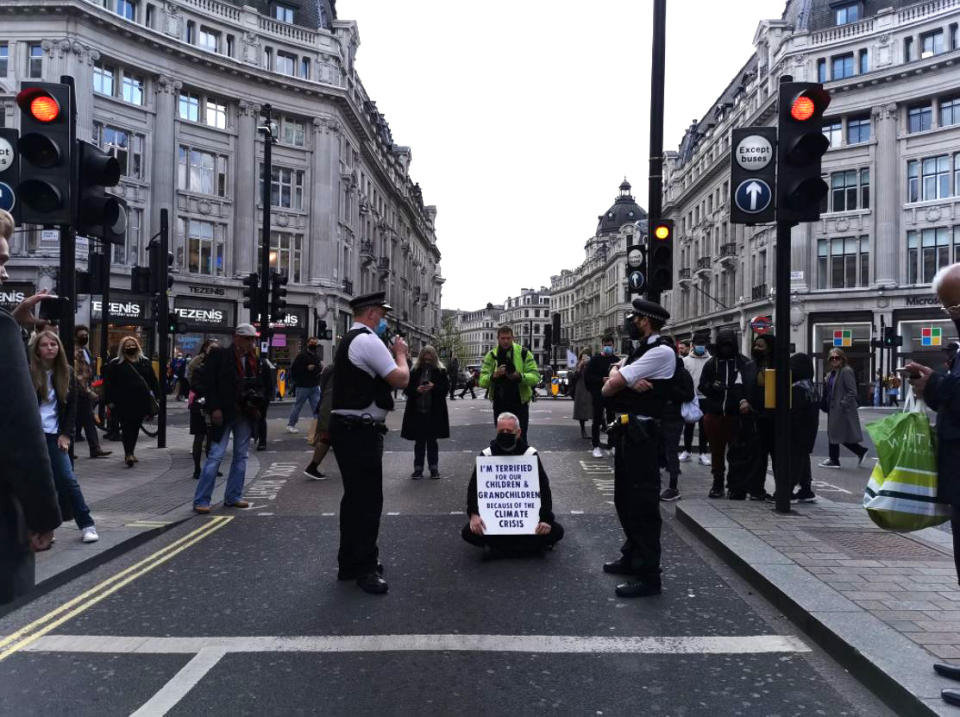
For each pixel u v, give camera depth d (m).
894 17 36.09
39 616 4.37
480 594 4.79
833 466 11.20
